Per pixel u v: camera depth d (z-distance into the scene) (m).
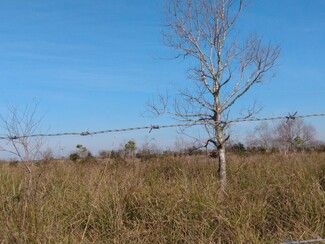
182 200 6.49
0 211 6.26
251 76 9.22
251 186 7.83
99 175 8.13
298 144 16.45
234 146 14.97
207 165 10.37
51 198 6.80
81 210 6.50
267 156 12.51
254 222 6.20
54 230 5.51
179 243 5.93
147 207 6.54
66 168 10.03
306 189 7.01
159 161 11.02
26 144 6.39
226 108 9.02
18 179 7.95
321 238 5.54
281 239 5.61
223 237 5.86
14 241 5.29
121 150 12.73
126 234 5.87
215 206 6.38
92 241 5.81
